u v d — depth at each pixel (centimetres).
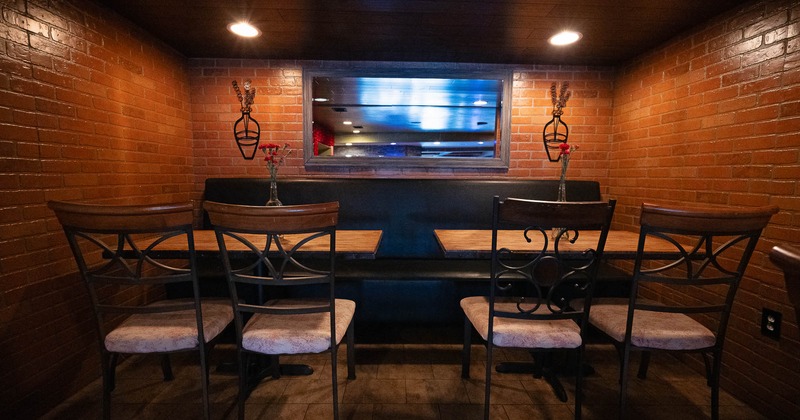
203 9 209
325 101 352
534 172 308
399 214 280
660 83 250
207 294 245
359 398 180
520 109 304
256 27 234
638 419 167
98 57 201
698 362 207
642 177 268
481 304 179
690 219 129
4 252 151
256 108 298
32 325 163
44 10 168
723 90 200
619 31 232
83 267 137
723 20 200
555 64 301
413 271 237
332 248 137
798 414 159
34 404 164
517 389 189
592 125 305
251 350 146
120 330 147
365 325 262
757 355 176
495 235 140
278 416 166
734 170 192
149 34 245
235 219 128
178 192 279
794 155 161
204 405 150
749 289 180
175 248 171
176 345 145
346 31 238
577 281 235
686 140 227
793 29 162
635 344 148
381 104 362
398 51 275
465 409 172
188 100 293
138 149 236
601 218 135
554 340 147
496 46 263
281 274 138
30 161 162
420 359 219
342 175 307
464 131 424
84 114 192
